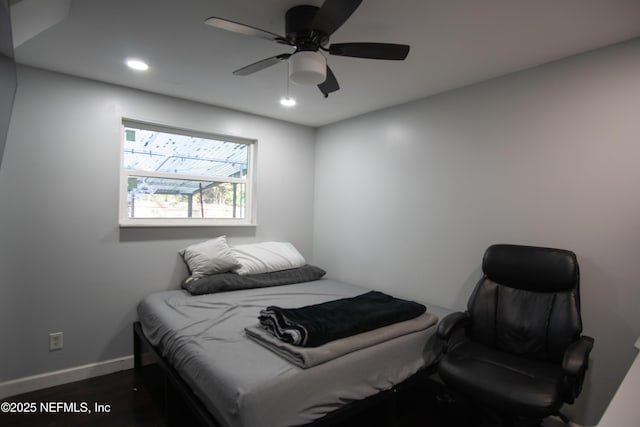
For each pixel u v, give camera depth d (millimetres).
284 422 1410
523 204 2291
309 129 3951
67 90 2520
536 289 2033
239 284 2918
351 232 3553
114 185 2719
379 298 2385
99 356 2670
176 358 1865
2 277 2312
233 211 3521
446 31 1815
